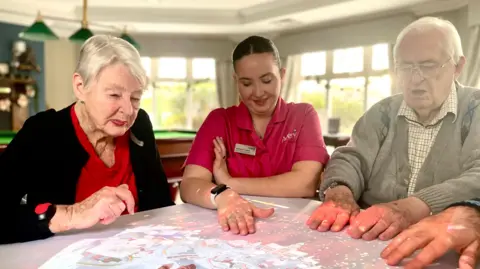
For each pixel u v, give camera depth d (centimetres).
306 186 133
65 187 112
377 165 126
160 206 131
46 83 659
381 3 469
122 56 99
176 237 88
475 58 409
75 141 112
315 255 78
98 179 117
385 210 94
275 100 141
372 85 577
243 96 140
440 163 113
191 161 140
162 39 704
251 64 133
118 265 72
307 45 619
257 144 144
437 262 74
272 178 134
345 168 122
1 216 85
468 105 112
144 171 128
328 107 635
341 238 88
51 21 591
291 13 532
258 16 580
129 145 125
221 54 718
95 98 100
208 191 117
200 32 680
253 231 93
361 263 74
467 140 109
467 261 71
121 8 584
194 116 751
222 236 89
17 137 107
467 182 100
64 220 88
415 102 113
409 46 109
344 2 466
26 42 600
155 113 746
